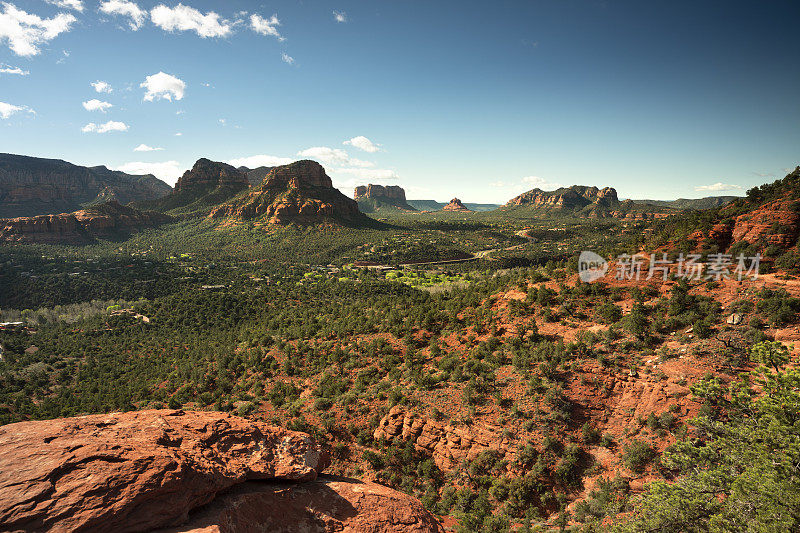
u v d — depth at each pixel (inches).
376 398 1756.9
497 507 1247.5
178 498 338.3
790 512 515.2
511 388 1533.0
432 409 1547.7
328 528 431.5
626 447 1256.2
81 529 282.8
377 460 1510.8
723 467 647.8
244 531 374.9
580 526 1058.7
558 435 1341.0
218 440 461.7
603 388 1434.5
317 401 1817.2
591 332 1664.6
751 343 1299.2
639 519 714.2
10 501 283.0
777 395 615.5
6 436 351.9
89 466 327.0
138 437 399.5
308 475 480.4
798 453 540.1
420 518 495.8
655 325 1550.2
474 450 1391.5
